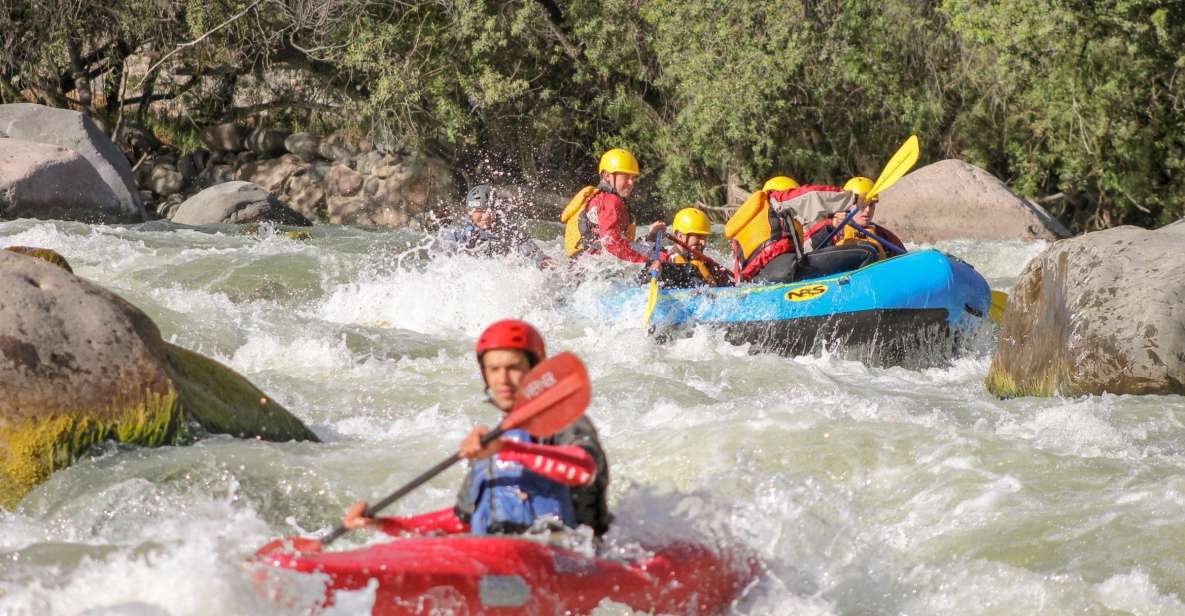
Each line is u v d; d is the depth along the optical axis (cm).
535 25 8956
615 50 8850
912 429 2267
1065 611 1595
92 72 9606
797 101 8744
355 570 1316
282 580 1329
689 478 2061
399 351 3309
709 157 8806
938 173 6819
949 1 8119
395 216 8975
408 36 8794
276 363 3111
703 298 3647
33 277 2138
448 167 9169
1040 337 3138
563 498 1458
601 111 9319
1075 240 3169
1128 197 8631
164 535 1795
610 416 2566
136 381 2092
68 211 6112
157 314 3300
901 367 3662
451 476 2083
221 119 9731
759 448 2169
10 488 1923
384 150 9156
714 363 3250
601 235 3947
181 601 1367
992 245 6209
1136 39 7944
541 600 1349
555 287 3928
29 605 1414
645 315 3631
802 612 1565
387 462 2162
